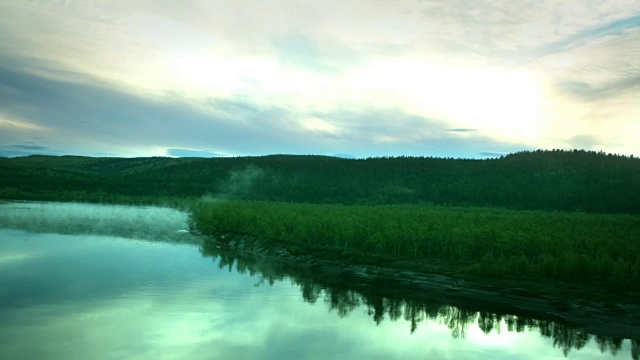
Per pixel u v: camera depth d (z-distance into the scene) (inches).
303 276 1592.0
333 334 941.8
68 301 1087.0
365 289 1405.0
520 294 1243.8
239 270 1625.2
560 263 1344.7
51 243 2027.6
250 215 2588.6
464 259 1625.2
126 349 796.6
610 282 1243.2
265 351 821.9
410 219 2378.2
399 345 889.5
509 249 1598.2
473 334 981.2
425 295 1327.5
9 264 1502.2
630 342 955.3
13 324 901.2
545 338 967.0
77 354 763.4
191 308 1082.7
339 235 1929.1
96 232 2518.5
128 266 1566.2
